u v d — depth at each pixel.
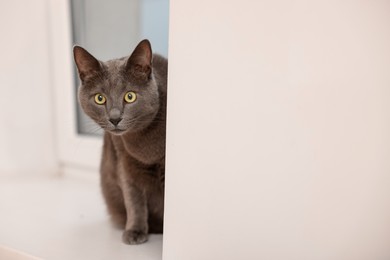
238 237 0.64
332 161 0.56
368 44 0.52
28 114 1.35
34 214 1.06
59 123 1.41
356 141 0.55
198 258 0.67
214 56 0.60
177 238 0.68
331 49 0.54
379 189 0.55
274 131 0.59
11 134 1.32
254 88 0.59
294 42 0.55
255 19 0.57
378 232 0.56
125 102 0.83
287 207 0.60
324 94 0.55
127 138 0.88
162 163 0.90
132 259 0.78
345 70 0.54
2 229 0.95
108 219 1.04
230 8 0.58
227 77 0.60
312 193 0.58
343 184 0.57
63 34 1.34
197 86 0.62
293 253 0.61
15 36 1.27
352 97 0.54
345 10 0.52
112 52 1.41
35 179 1.40
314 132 0.57
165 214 0.69
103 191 1.06
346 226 0.57
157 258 0.79
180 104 0.64
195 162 0.65
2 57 1.25
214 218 0.65
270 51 0.57
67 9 1.33
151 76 0.85
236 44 0.58
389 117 0.53
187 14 0.60
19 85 1.31
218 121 0.62
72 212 1.09
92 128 1.29
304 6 0.54
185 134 0.65
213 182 0.64
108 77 0.83
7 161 1.34
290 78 0.56
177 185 0.67
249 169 0.61
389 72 0.52
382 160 0.55
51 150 1.43
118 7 1.39
